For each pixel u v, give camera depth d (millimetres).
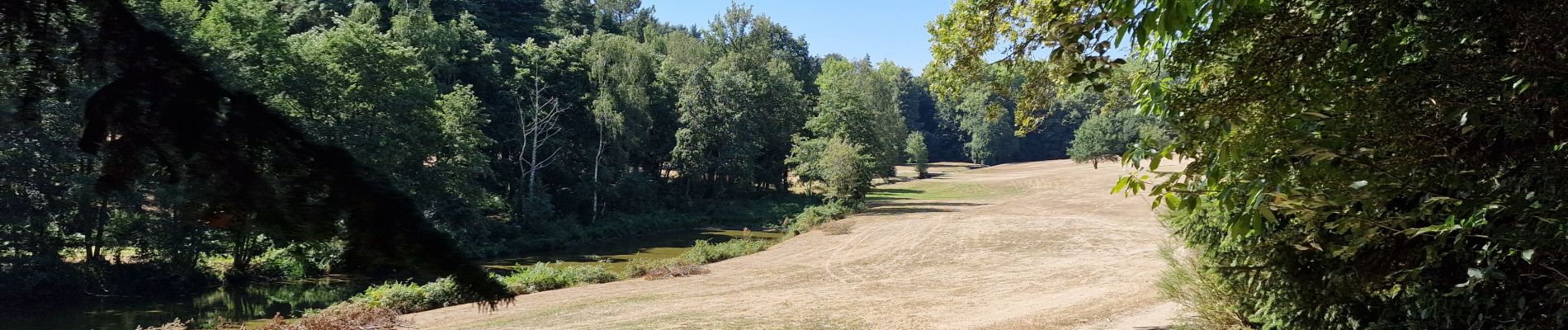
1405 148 4414
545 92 59656
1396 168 4379
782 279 29375
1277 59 4699
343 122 35594
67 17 2102
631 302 23734
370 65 37312
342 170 2123
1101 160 99812
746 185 74875
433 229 2141
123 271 27062
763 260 35875
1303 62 4629
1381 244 5117
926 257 35125
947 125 158750
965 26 9789
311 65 34625
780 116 78438
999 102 10062
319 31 50906
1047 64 8828
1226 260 8914
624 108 60531
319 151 2146
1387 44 4582
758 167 73312
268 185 2049
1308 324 7730
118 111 2031
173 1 25594
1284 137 4527
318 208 2055
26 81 2066
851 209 57594
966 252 36469
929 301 22875
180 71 2119
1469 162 4348
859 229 48312
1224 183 5004
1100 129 98062
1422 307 6031
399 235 2074
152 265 27547
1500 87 4340
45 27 2088
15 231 23953
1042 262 32844
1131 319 15891
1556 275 4242
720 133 69750
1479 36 4395
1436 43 4438
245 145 2078
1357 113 4609
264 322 23156
